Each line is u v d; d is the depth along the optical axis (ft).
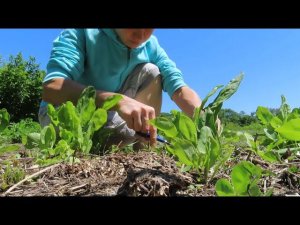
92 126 5.60
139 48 7.89
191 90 8.04
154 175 3.18
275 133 4.90
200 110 4.34
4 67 49.39
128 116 5.85
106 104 5.85
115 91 8.25
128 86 8.23
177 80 8.11
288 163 4.26
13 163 4.74
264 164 4.30
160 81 8.38
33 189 3.67
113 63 7.77
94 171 4.23
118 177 3.98
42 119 8.05
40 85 49.83
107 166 4.43
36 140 5.32
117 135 7.00
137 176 3.16
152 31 6.81
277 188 3.43
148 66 8.18
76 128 5.32
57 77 6.75
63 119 5.35
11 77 48.21
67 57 7.16
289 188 3.43
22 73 48.80
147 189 3.06
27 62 51.24
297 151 4.73
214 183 3.52
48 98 6.75
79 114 5.59
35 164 4.80
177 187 3.22
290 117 4.91
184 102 7.80
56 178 4.04
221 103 4.32
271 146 4.57
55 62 7.03
